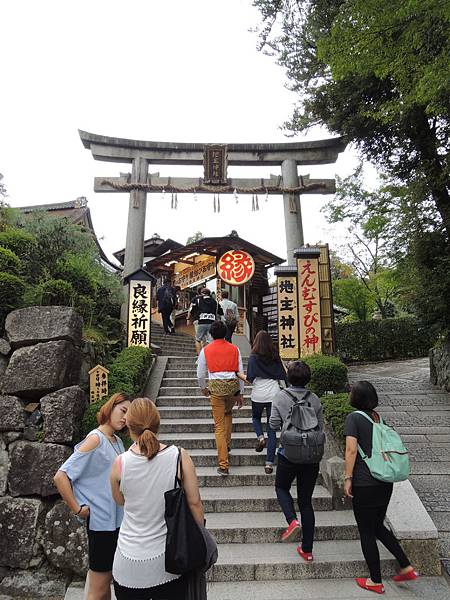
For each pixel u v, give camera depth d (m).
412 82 6.23
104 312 8.37
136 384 6.35
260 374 5.24
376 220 12.22
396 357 16.06
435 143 8.84
